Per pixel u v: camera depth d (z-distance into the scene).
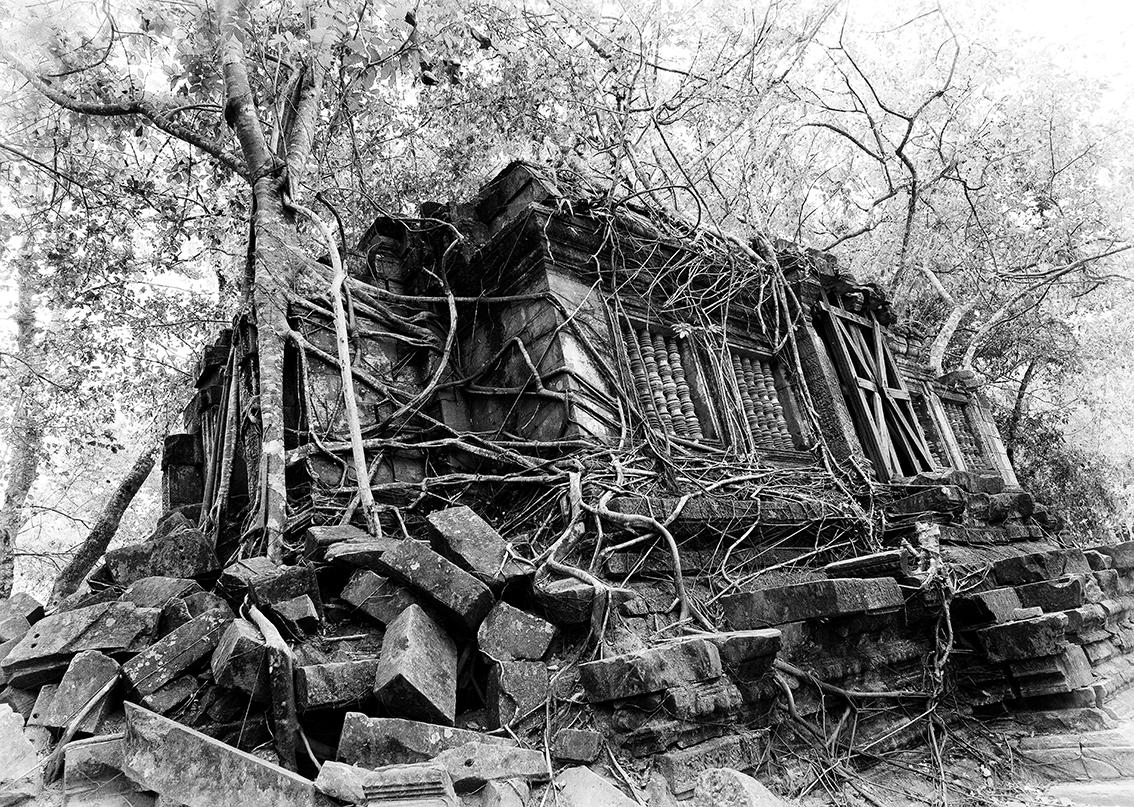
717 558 5.41
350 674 3.37
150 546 4.66
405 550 3.94
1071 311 15.53
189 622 3.52
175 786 2.88
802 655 4.64
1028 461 16.62
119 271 10.10
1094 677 5.32
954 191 13.55
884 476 7.62
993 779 4.54
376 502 5.46
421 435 6.44
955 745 4.90
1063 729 4.89
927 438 10.07
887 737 4.63
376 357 6.79
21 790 2.96
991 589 5.64
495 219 7.33
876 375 8.71
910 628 5.35
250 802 2.79
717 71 10.09
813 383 7.76
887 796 4.19
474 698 3.82
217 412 7.54
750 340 7.72
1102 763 4.40
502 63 9.13
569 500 5.04
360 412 6.38
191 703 3.33
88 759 3.07
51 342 10.26
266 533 4.90
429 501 5.84
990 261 14.02
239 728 3.34
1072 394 17.52
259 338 5.80
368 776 2.84
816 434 7.39
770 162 11.75
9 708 3.30
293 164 7.09
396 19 7.16
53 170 8.76
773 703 4.23
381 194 10.25
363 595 3.88
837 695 4.64
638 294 6.92
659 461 5.82
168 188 10.55
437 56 8.29
